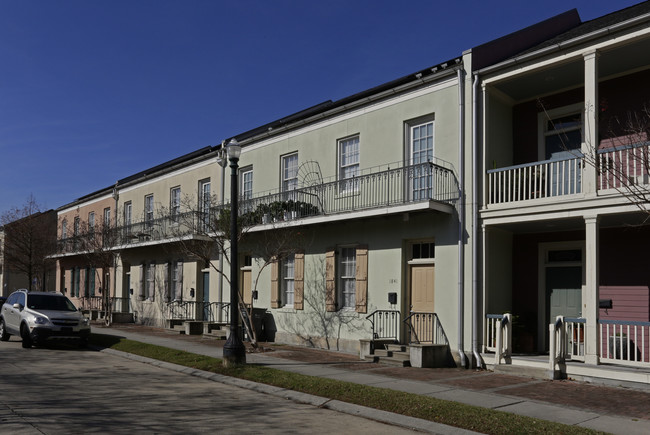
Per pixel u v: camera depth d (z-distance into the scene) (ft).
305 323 54.70
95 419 24.43
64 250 107.45
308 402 29.73
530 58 39.42
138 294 85.76
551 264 43.96
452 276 43.11
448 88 44.83
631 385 32.65
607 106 41.16
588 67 36.35
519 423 23.56
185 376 38.45
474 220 41.86
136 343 53.72
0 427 22.44
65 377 36.35
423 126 47.21
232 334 39.68
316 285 54.03
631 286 39.32
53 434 21.59
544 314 43.88
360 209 46.80
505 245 45.16
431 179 45.47
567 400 29.27
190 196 74.84
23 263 107.86
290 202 55.21
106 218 93.91
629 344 37.11
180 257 75.46
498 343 39.01
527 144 45.52
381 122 49.93
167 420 24.73
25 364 42.16
